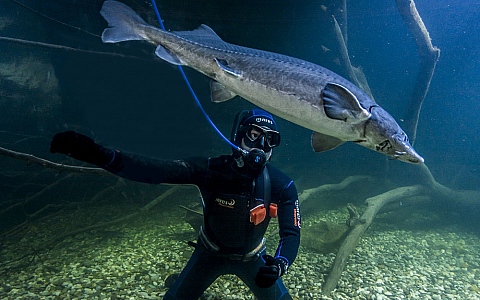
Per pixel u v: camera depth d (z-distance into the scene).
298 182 9.28
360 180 8.70
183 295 2.88
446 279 4.79
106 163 1.68
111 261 5.26
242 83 1.54
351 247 5.14
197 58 1.66
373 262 5.31
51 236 6.64
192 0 6.41
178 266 5.02
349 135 1.37
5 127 9.34
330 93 1.30
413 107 6.82
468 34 12.54
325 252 5.64
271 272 2.03
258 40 7.32
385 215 7.90
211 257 2.85
